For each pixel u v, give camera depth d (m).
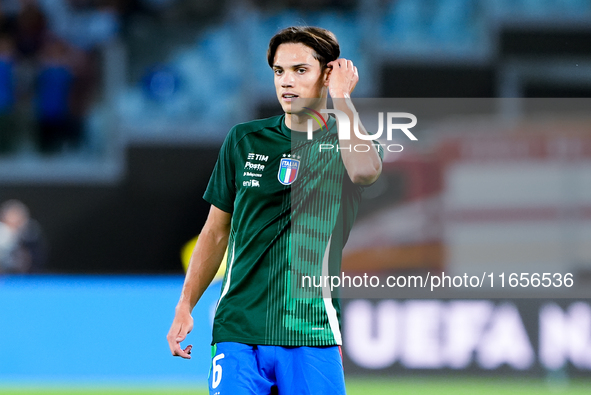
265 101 42.59
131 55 42.72
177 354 10.25
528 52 42.03
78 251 37.34
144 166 38.22
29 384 27.05
